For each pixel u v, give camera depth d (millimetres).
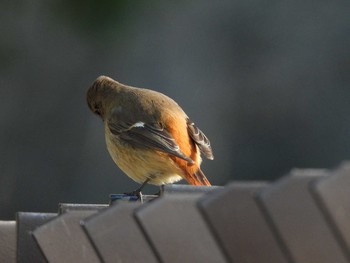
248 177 15852
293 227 2578
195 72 16125
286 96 16031
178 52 15945
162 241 2877
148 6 14977
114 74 15719
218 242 2697
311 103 15961
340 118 15820
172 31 15797
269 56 16266
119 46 15047
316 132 15836
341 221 2451
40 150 15789
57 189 15758
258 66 16234
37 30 15039
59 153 15828
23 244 3980
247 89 16156
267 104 16031
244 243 2703
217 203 2709
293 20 16312
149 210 2883
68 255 3506
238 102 16109
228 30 16484
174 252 2877
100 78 8898
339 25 16141
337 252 2539
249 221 2715
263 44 16312
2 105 15609
